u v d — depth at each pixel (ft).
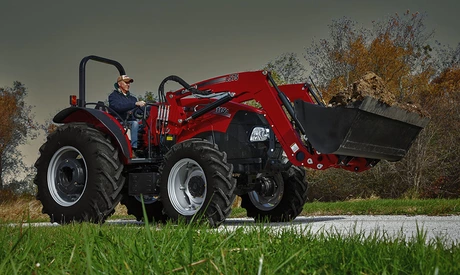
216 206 20.45
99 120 23.31
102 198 22.70
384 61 67.97
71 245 10.43
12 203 42.91
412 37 70.90
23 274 7.47
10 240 10.45
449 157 55.31
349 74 68.69
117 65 26.30
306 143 21.30
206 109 23.24
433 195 54.13
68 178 24.07
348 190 59.57
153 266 7.33
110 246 9.23
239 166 23.13
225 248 9.31
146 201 26.94
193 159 21.33
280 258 8.55
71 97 24.58
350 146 19.61
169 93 24.52
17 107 124.77
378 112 19.65
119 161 23.32
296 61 78.38
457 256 7.98
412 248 8.85
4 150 122.72
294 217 24.98
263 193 24.67
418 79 66.49
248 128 23.29
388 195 57.11
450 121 55.62
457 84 67.82
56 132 24.29
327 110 19.72
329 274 7.12
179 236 10.67
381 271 7.34
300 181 24.81
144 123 24.88
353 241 9.75
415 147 54.34
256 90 22.49
